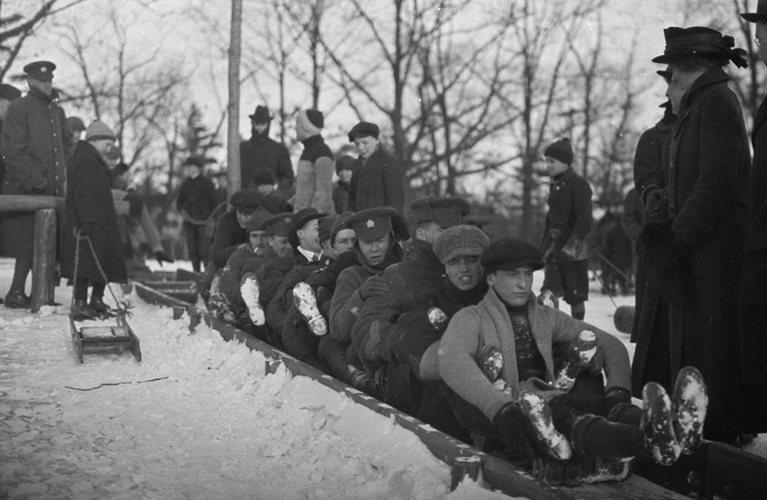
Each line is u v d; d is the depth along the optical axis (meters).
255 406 5.77
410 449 4.29
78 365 7.27
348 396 5.18
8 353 7.74
